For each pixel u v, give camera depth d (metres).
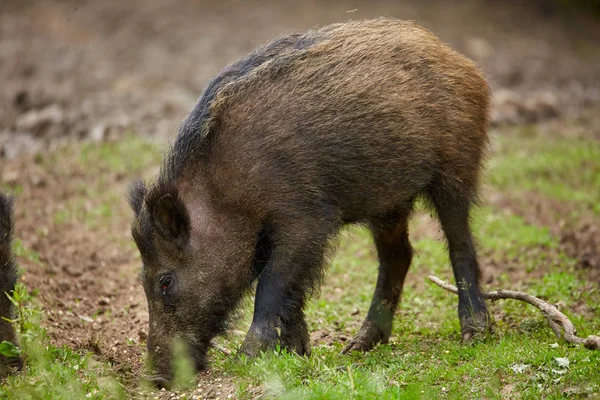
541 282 24.80
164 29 58.91
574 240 28.59
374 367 18.09
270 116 18.45
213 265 18.34
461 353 18.55
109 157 37.34
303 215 18.39
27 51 54.97
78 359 18.58
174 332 18.23
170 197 17.62
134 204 18.75
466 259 20.72
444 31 58.41
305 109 18.56
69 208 32.47
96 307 24.25
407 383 16.95
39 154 37.16
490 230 29.84
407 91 19.48
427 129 19.69
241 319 19.16
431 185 20.45
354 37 19.80
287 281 18.38
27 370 17.78
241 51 53.75
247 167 18.23
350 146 18.72
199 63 52.16
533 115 44.47
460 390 16.50
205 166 18.42
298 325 18.72
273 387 16.12
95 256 28.36
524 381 16.56
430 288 25.06
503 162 37.41
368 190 19.20
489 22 62.34
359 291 25.53
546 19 65.25
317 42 19.59
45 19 61.72
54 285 25.06
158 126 41.56
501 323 21.36
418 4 64.69
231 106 18.61
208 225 18.33
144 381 17.78
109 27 60.00
